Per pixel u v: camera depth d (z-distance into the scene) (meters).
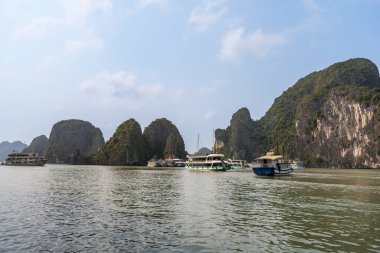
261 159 75.88
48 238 16.03
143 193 35.38
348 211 23.89
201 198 31.17
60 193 34.84
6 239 15.84
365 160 188.75
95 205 26.31
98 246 14.73
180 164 162.00
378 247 14.69
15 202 27.72
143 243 15.22
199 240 15.76
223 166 99.38
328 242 15.46
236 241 15.62
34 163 158.75
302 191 38.12
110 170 110.81
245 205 26.70
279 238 16.17
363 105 194.12
